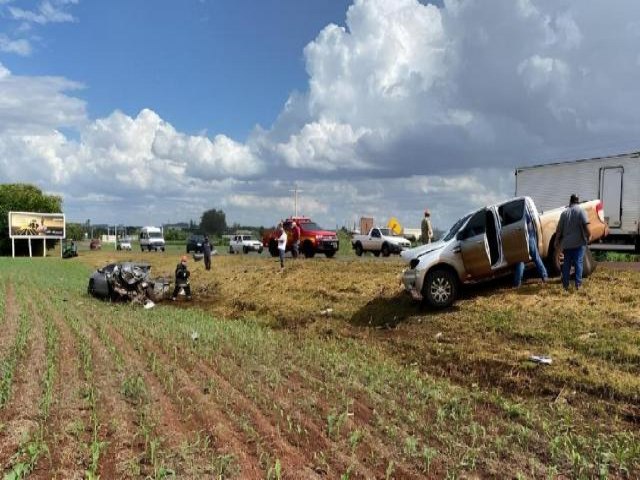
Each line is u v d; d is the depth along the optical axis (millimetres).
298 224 31641
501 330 11422
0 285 28484
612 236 22250
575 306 11766
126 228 115938
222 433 6812
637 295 11766
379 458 6168
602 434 6812
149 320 16594
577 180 23359
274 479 5594
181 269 23406
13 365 10078
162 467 5559
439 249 13797
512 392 8820
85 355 10906
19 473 5336
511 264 13492
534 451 6363
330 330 14523
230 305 20672
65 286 28594
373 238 34031
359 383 9328
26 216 70875
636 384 8039
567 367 9055
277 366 10484
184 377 9500
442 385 9258
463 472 5812
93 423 7086
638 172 21391
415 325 13195
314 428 7086
